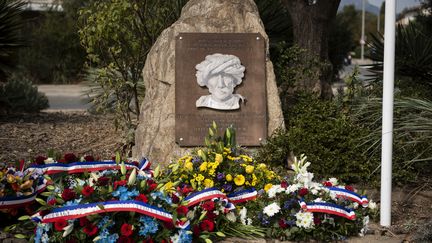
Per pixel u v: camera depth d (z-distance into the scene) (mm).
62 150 8305
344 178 6551
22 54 25828
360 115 7406
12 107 12602
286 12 10398
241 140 6859
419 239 5082
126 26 8617
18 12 12250
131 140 8078
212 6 7215
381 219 5500
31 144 8680
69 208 4457
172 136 6879
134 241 4469
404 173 6508
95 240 4391
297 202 5000
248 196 5332
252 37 7004
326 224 5031
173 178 5398
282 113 7043
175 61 6898
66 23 25953
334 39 17656
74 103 18172
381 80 8820
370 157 6605
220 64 6859
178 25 7074
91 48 8359
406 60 9242
